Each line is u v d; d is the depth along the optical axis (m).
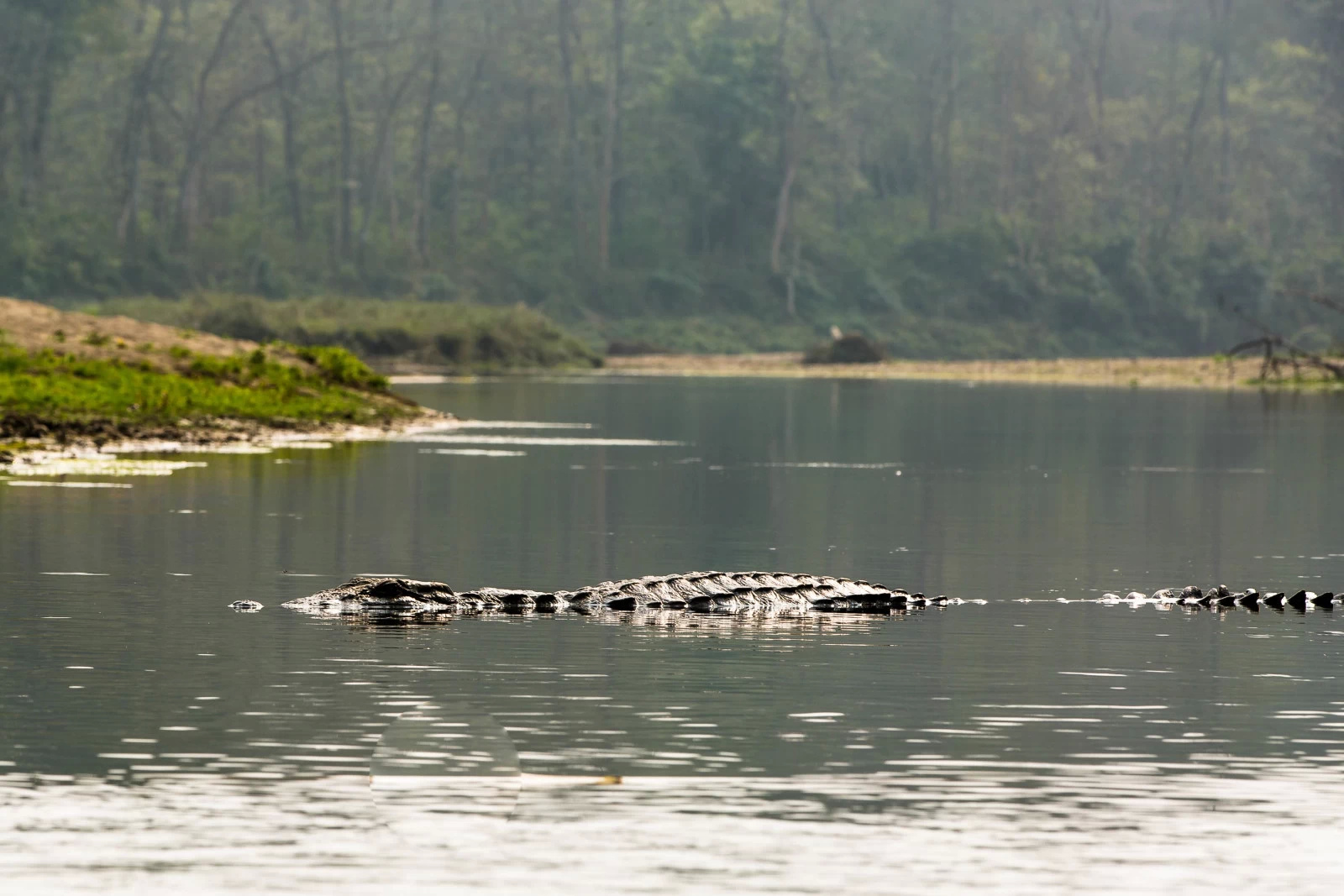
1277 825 27.08
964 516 76.06
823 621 46.53
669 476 93.81
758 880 24.30
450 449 111.25
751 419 156.38
